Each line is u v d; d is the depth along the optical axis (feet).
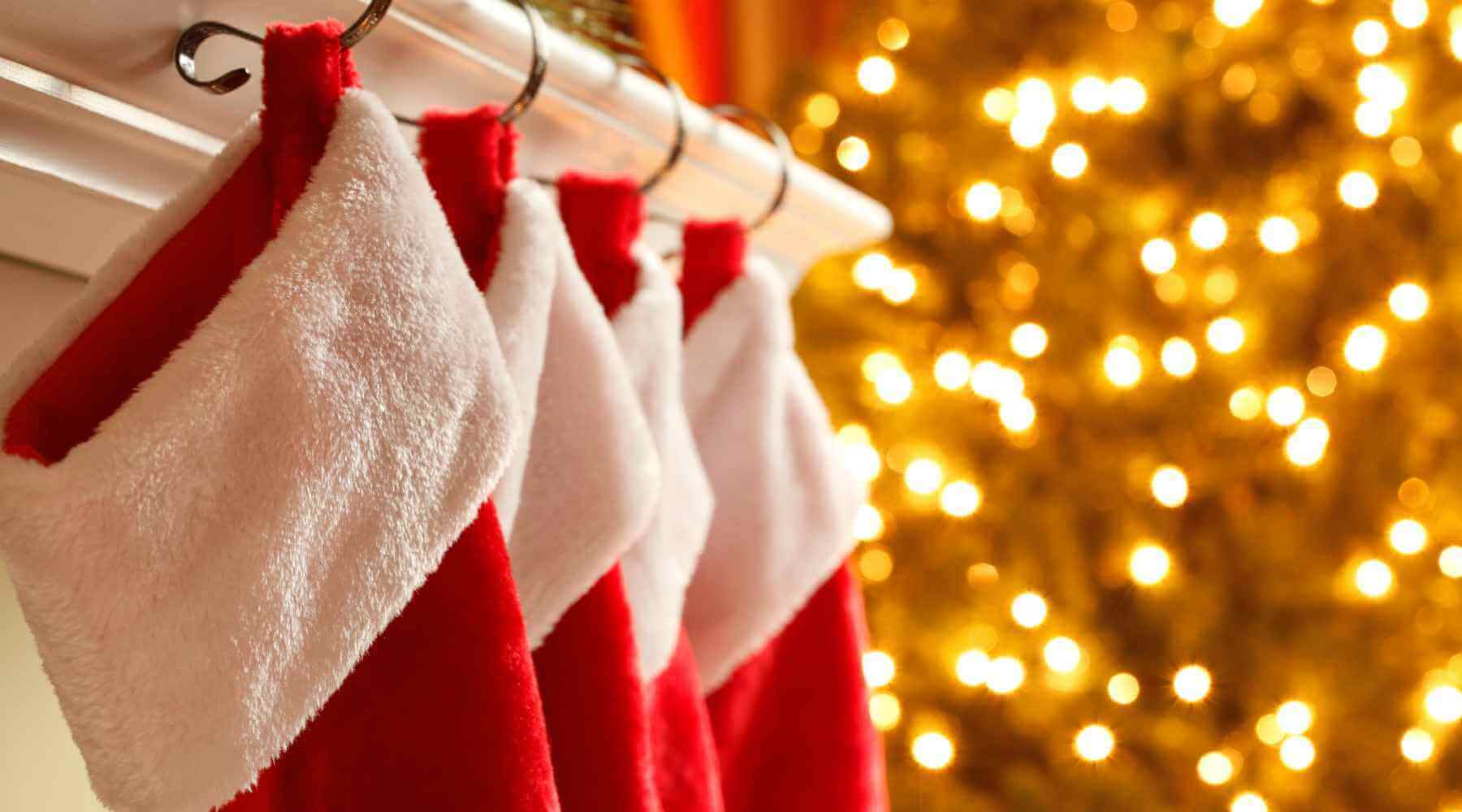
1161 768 5.57
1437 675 5.41
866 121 6.08
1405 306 5.21
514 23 2.69
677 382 2.82
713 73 5.12
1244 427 5.63
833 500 3.10
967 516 5.72
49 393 2.23
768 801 3.12
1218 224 5.21
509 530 2.54
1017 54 6.09
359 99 2.33
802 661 3.16
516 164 2.88
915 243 6.19
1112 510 5.77
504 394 2.36
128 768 2.18
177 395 2.19
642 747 2.65
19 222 2.47
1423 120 5.54
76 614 2.15
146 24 2.40
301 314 2.24
